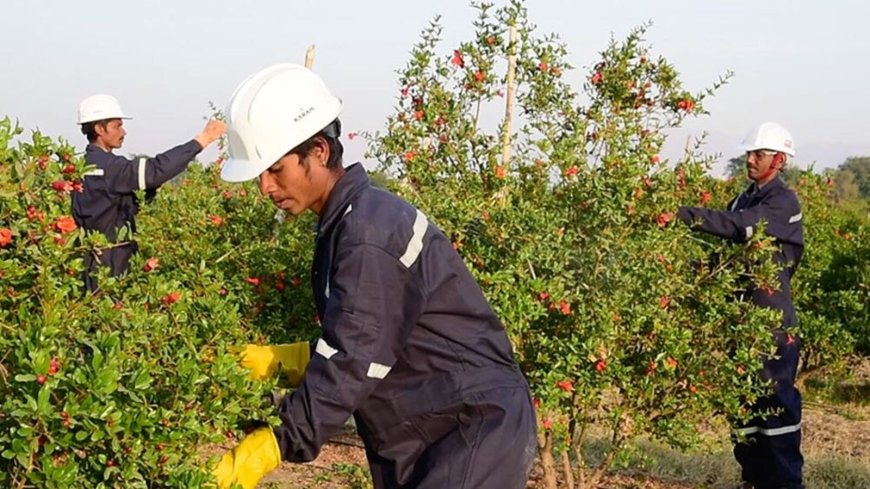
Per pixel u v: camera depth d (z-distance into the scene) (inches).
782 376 224.5
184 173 266.4
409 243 108.3
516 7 209.6
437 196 192.2
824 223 443.8
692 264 211.2
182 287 141.3
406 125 207.3
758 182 233.6
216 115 251.1
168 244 216.5
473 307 113.0
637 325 180.5
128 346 109.7
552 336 182.4
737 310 194.9
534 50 212.2
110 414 95.0
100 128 247.8
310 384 105.6
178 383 105.0
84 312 120.3
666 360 181.5
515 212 182.9
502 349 115.3
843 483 256.2
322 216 112.0
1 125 118.3
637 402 187.2
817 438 322.3
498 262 182.4
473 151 205.6
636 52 210.8
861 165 2112.5
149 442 101.4
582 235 185.6
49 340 98.0
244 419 109.3
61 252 120.6
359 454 258.5
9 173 119.0
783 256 226.5
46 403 92.0
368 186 112.0
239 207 225.1
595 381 178.5
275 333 196.2
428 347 111.3
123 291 129.0
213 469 106.0
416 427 112.4
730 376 191.3
